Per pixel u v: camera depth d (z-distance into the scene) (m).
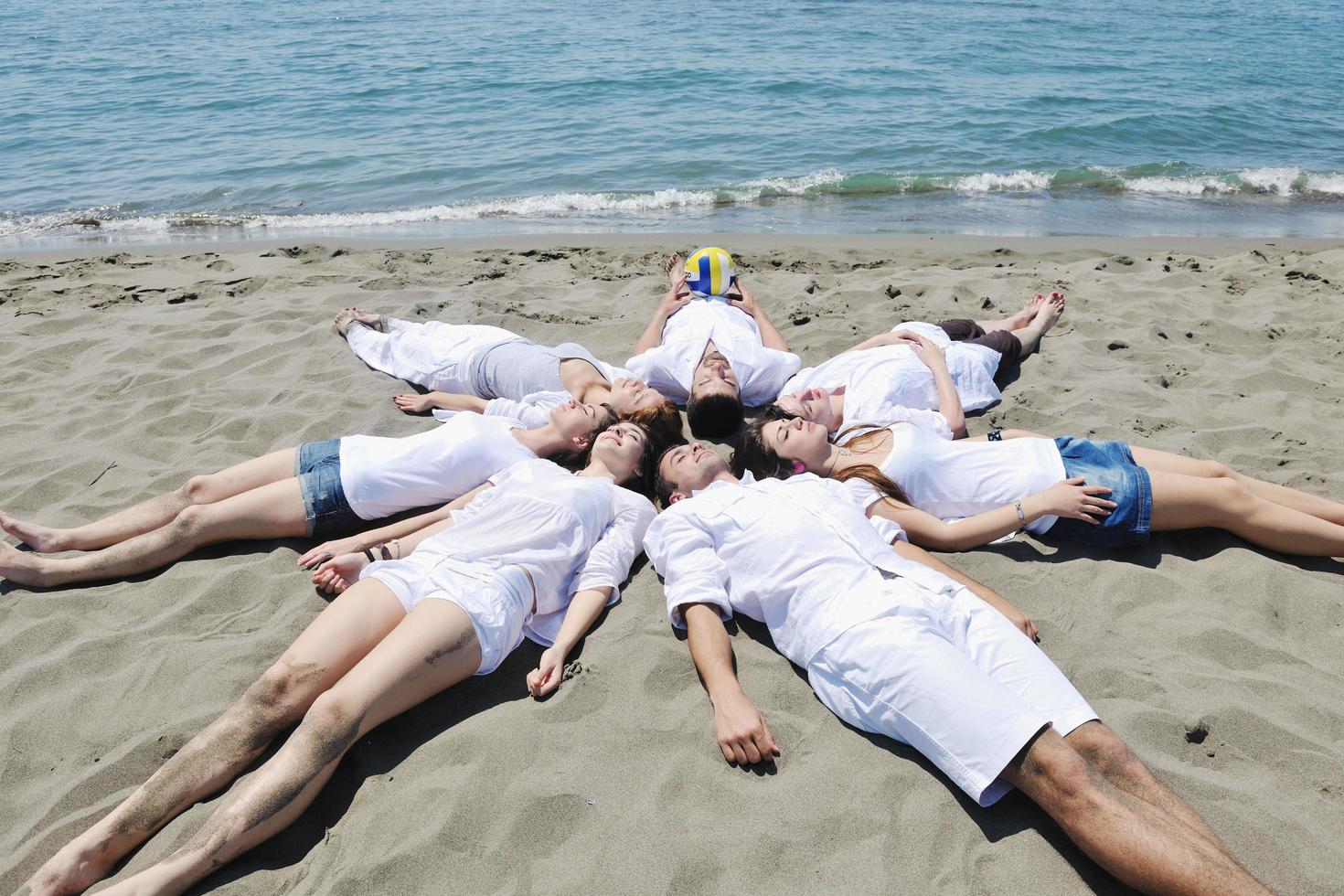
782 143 12.45
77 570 3.82
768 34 19.94
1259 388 5.40
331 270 7.84
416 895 2.50
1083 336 6.14
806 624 3.21
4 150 12.16
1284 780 2.81
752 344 5.45
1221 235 9.31
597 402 4.82
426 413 5.23
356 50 18.03
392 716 3.03
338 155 11.97
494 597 3.27
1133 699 3.14
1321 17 25.48
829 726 3.05
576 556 3.63
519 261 8.13
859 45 18.88
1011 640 3.06
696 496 3.73
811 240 8.93
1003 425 5.06
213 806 2.81
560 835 2.67
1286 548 3.89
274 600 3.71
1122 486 3.89
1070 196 10.87
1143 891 2.41
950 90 15.32
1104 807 2.47
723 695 3.07
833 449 4.19
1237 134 13.38
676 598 3.37
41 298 7.11
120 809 2.71
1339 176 11.47
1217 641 3.39
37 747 3.04
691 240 8.89
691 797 2.78
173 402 5.32
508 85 15.12
